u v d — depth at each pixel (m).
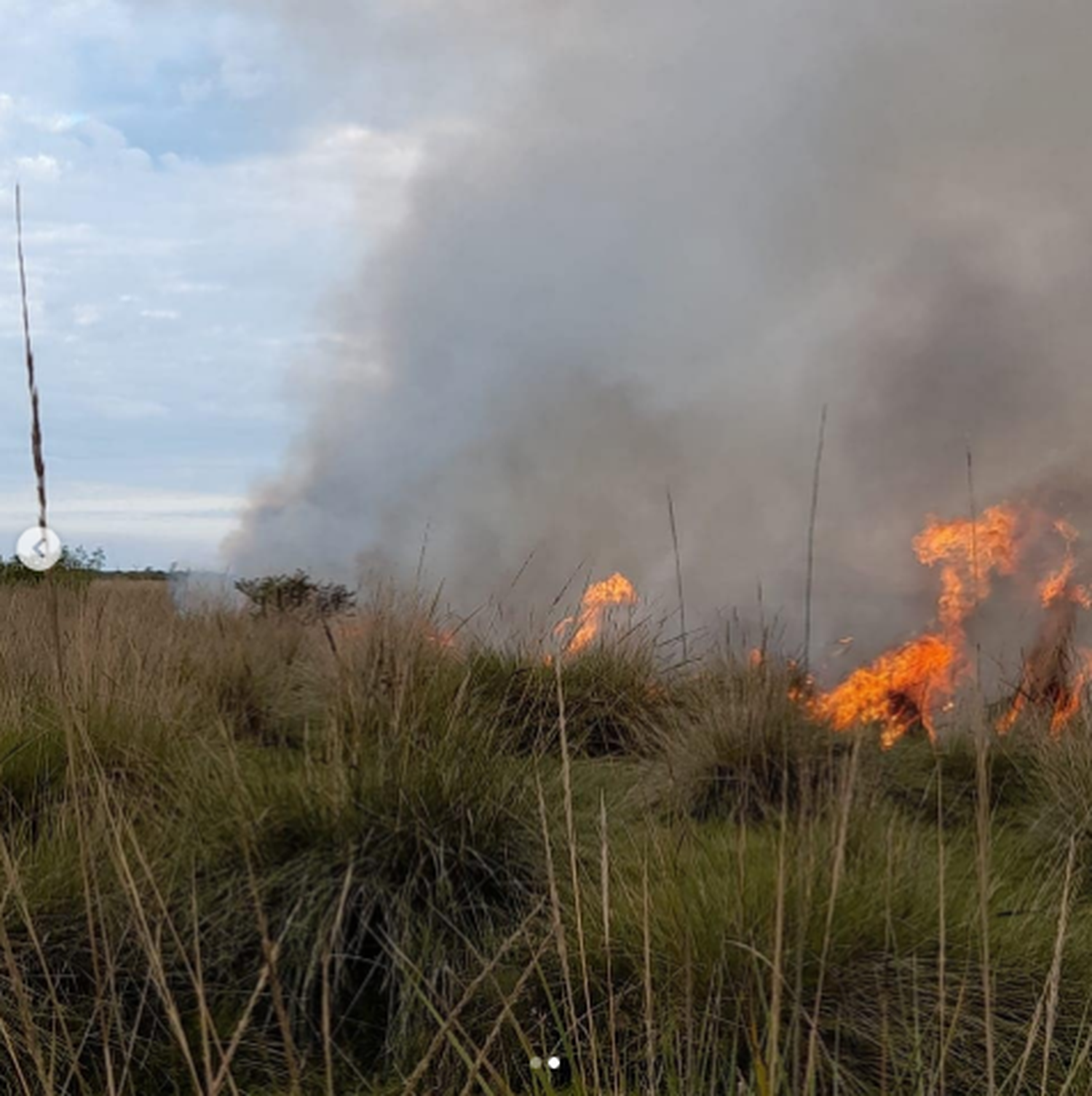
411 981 3.68
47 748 5.26
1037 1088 3.32
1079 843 5.14
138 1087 3.49
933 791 6.29
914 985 3.04
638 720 7.17
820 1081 3.17
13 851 4.03
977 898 4.05
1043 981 3.69
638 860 4.06
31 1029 2.48
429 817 4.56
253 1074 3.62
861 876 4.07
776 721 5.80
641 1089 3.08
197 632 8.84
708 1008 3.08
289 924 3.98
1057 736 6.50
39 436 1.80
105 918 3.83
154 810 4.67
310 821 4.54
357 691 5.36
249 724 7.17
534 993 3.72
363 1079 3.49
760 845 4.39
